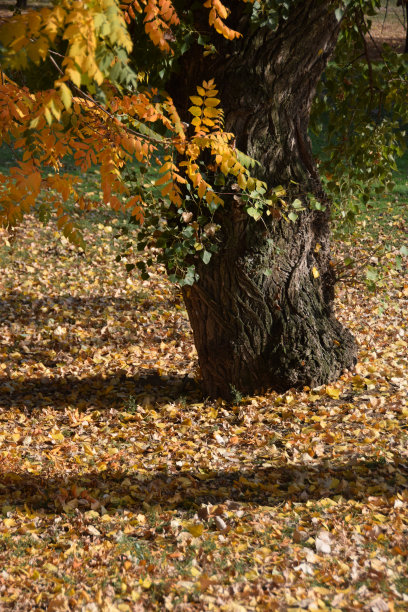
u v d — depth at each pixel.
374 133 8.22
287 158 6.88
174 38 5.31
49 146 4.34
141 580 4.00
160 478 5.68
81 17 2.88
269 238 6.96
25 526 4.80
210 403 7.38
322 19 6.16
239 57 6.28
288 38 6.21
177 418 7.14
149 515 4.98
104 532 4.73
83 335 9.81
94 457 6.21
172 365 8.68
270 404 7.10
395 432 6.21
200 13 6.20
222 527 4.71
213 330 7.27
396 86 8.49
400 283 11.81
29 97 4.20
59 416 7.39
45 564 4.24
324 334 7.52
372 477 5.39
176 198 4.65
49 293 11.38
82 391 8.09
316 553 4.29
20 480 5.60
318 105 8.73
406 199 16.27
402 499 4.92
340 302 10.89
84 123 4.59
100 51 3.10
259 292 7.08
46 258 13.02
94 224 14.69
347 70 8.58
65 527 4.83
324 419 6.66
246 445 6.34
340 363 7.58
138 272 12.56
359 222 14.72
